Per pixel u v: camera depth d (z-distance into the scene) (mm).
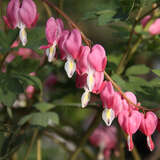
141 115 558
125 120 553
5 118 680
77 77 559
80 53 549
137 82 626
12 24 570
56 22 559
